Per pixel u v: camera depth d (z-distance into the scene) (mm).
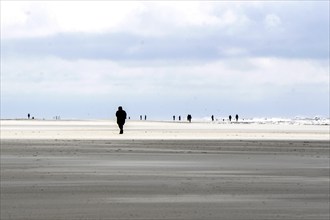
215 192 18844
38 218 14820
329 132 66188
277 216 15156
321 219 14852
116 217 14961
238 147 38594
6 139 46375
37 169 24844
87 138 48375
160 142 43250
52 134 56438
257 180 21812
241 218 14930
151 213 15453
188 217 15016
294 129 80125
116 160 29047
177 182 21094
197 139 47531
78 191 18844
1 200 17141
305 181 21531
